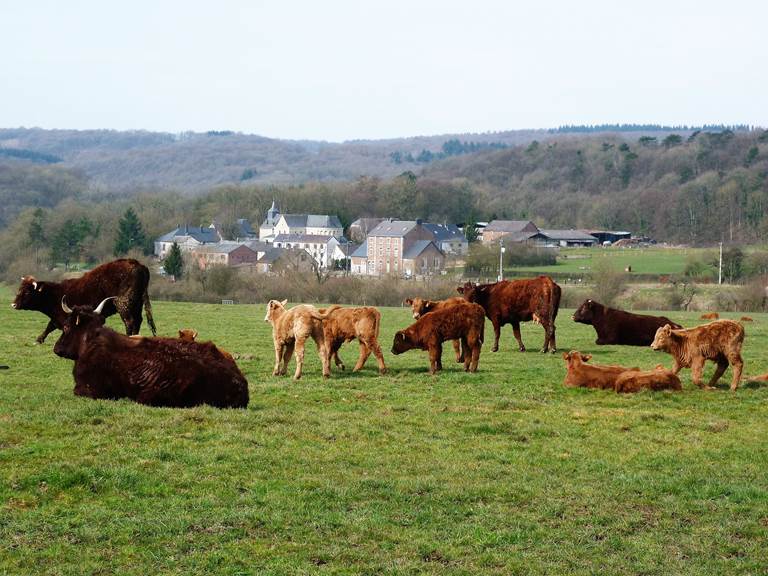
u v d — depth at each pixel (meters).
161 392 14.17
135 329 24.58
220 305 44.38
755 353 25.30
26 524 9.35
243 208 169.88
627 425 14.76
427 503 10.61
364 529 9.70
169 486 10.66
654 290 65.12
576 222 172.62
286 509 10.12
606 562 9.17
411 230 126.44
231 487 10.73
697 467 12.34
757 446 13.55
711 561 9.24
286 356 19.52
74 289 24.08
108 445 11.97
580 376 18.12
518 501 10.84
